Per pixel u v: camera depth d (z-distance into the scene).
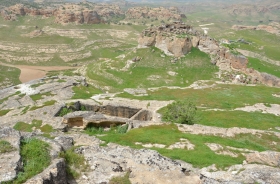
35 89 56.47
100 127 37.25
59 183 15.29
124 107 44.97
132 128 34.78
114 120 37.38
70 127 37.66
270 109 49.97
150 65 88.94
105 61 99.81
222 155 25.44
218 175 20.25
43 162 15.94
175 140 28.92
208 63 88.31
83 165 18.08
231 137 33.41
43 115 40.12
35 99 51.12
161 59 90.62
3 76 112.00
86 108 46.25
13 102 50.47
